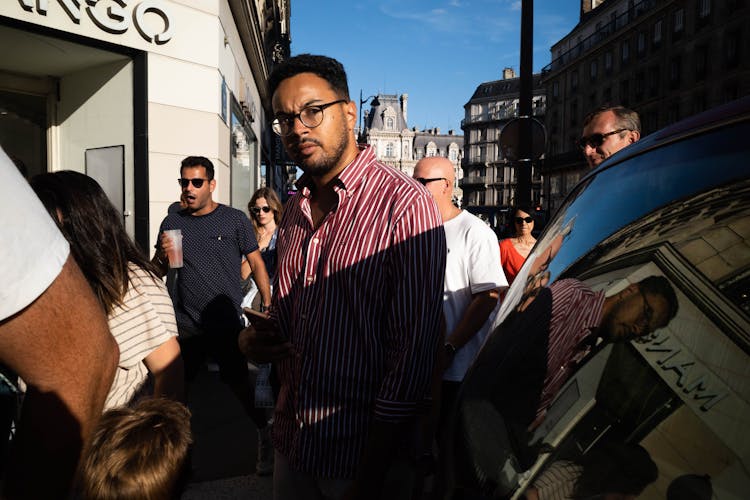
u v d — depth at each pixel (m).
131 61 6.38
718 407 0.72
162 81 6.48
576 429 0.85
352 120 1.66
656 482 0.71
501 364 1.19
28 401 0.85
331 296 1.53
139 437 1.21
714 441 0.70
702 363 0.78
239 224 3.34
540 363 1.06
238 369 3.20
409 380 1.40
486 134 88.19
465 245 2.61
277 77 1.60
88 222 1.56
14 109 6.73
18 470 0.86
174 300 3.25
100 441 1.21
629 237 1.09
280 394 1.74
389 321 1.46
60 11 5.51
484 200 88.38
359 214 1.52
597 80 48.50
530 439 0.92
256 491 2.88
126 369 1.64
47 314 0.80
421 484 1.60
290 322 1.75
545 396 0.97
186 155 6.76
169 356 1.73
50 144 7.01
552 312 1.15
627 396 0.83
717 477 0.67
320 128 1.55
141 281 1.69
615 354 0.90
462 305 2.62
